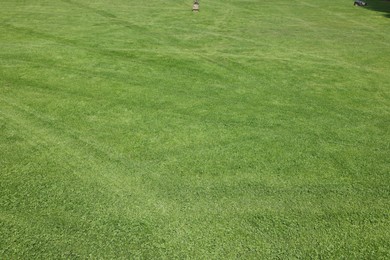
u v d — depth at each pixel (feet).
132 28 61.31
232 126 29.81
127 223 19.56
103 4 80.12
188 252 17.93
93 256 17.51
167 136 27.91
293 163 25.25
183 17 71.87
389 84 40.83
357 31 66.13
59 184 22.29
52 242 18.16
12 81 36.88
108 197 21.38
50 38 52.80
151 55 47.52
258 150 26.58
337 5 92.68
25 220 19.44
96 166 24.11
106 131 28.30
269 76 41.88
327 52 52.60
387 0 102.58
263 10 82.89
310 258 17.80
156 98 34.45
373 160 26.09
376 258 17.97
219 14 76.48
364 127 30.78
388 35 63.62
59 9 72.84
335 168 24.95
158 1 87.81
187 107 32.86
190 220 19.92
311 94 37.22
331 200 21.90
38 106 31.83
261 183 23.09
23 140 26.71
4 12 67.97
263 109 33.17
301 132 29.40
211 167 24.41
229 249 18.17
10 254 17.35
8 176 22.76
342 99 36.27
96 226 19.26
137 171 23.75
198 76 40.83
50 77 38.40
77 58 44.80
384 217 20.71
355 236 19.29
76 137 27.35
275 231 19.39
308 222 20.12
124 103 33.09
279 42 56.90
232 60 47.06
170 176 23.38
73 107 31.94
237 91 37.06
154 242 18.43
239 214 20.48
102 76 39.34
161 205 20.90
